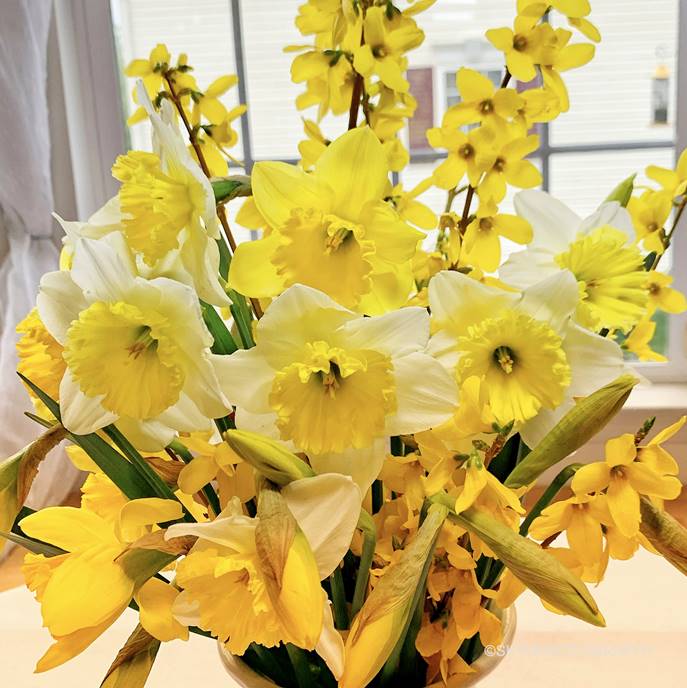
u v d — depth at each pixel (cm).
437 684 55
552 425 49
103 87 165
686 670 76
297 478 43
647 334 62
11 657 83
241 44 167
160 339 44
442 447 50
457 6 163
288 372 43
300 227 44
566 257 49
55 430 51
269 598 41
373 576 52
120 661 50
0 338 152
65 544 47
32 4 142
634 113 168
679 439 157
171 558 47
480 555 53
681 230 165
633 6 161
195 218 45
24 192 149
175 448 55
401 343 44
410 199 63
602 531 54
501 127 55
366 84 57
